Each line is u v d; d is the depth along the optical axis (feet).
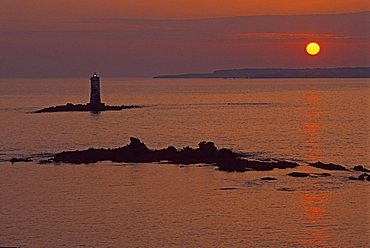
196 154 545.85
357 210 377.50
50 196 419.54
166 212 378.73
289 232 337.93
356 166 506.89
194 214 373.40
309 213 372.58
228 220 360.89
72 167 521.24
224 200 404.36
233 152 586.45
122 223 355.56
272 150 632.38
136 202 401.90
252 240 326.65
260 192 423.64
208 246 317.83
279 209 381.40
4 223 356.18
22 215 372.58
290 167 508.53
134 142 568.00
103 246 318.24
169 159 544.21
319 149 639.76
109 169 510.58
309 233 336.49
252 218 364.38
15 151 636.07
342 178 463.01
